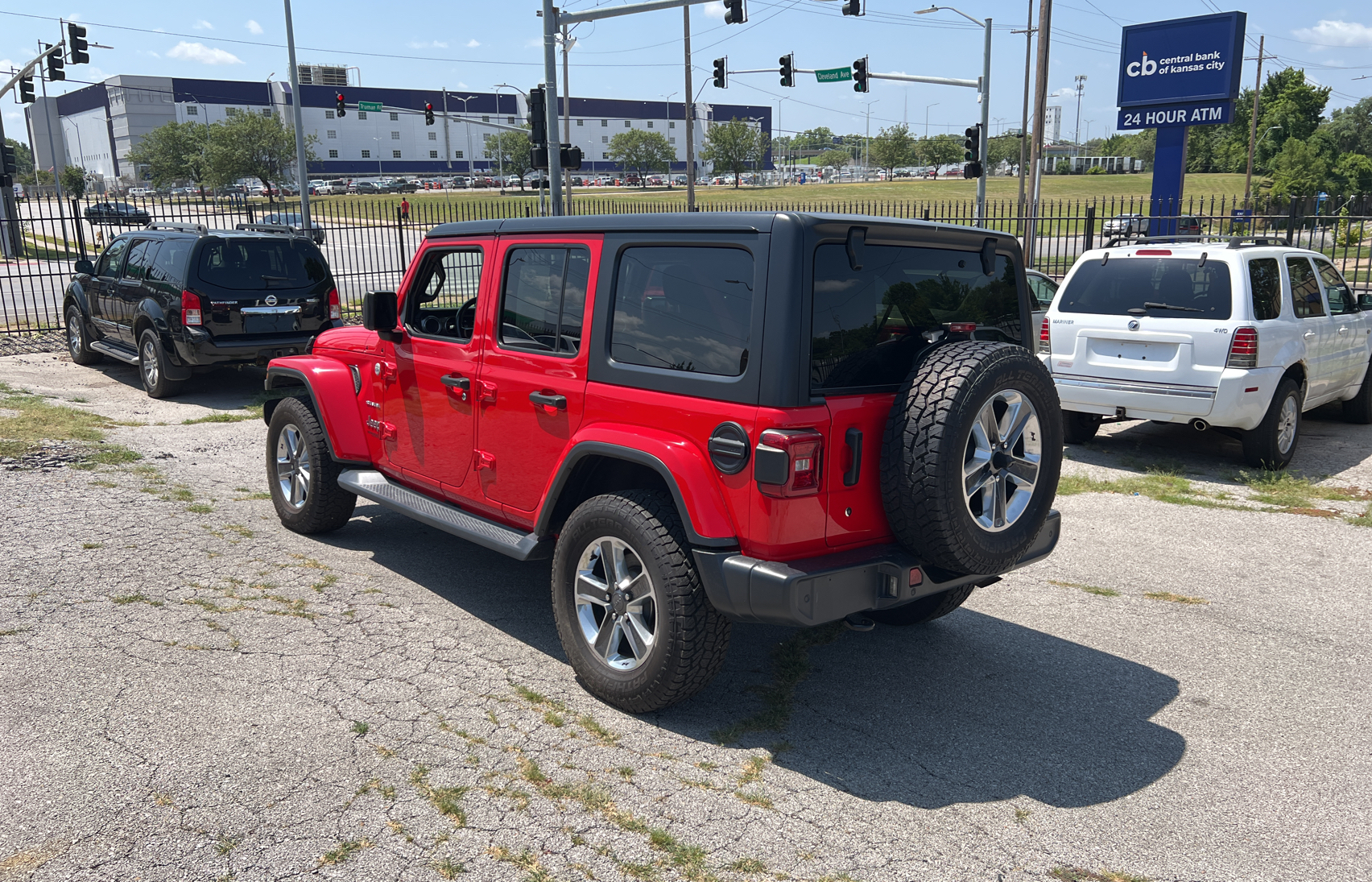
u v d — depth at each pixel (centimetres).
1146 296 819
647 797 326
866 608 352
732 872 287
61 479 704
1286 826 319
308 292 1112
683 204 6981
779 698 404
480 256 454
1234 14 2067
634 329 378
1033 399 359
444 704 388
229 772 331
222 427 944
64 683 394
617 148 13525
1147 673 440
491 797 322
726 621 363
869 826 313
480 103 14850
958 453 333
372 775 333
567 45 2394
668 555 357
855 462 345
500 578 542
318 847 292
